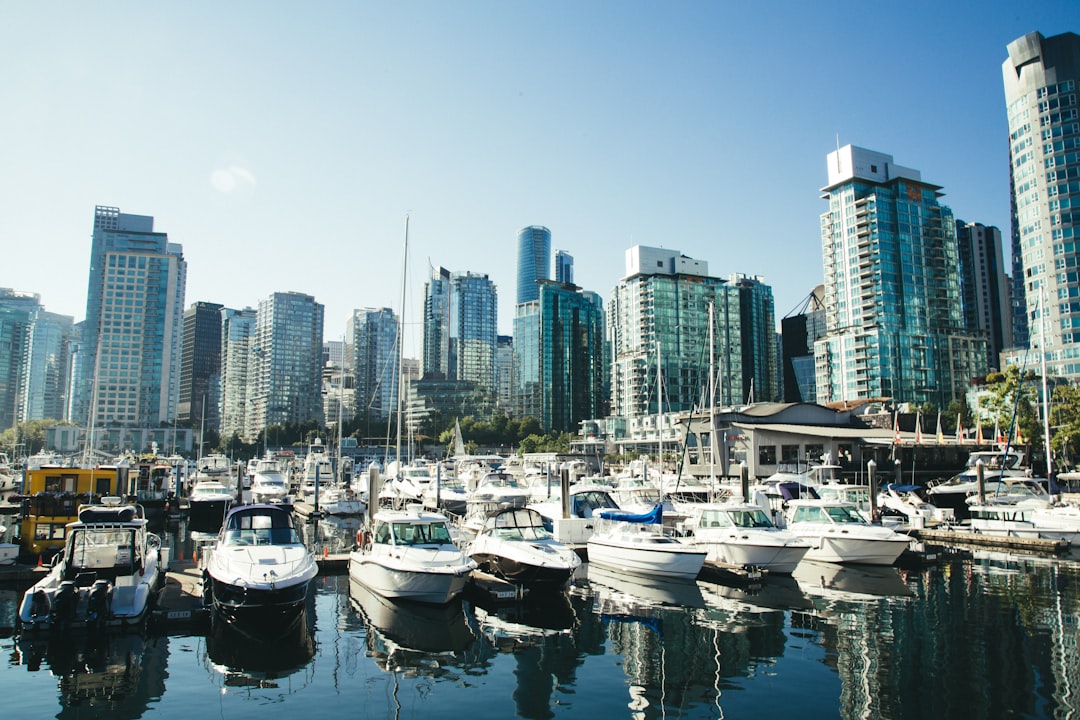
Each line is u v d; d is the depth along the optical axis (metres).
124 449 162.50
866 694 15.68
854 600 25.64
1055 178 165.00
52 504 28.88
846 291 183.62
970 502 48.50
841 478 65.62
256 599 20.06
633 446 158.50
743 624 22.02
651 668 17.64
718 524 32.16
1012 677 16.69
